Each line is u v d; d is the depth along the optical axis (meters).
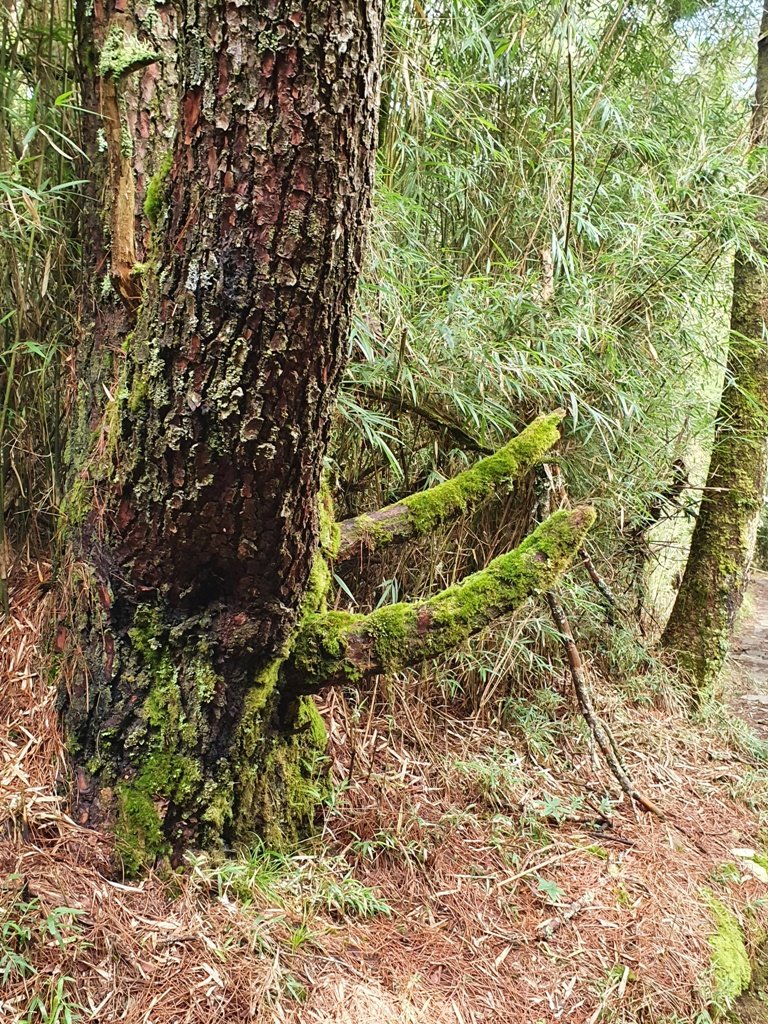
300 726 1.87
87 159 1.64
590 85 2.95
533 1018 1.65
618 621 3.51
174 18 1.60
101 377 1.64
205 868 1.61
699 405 3.44
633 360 2.96
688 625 3.94
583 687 2.71
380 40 1.11
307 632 1.71
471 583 1.82
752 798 2.97
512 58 2.86
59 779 1.67
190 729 1.59
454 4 2.46
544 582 1.82
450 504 2.04
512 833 2.29
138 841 1.57
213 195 1.11
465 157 2.75
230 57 1.03
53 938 1.35
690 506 4.01
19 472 1.96
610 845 2.39
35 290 1.85
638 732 3.21
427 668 2.67
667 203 3.07
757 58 3.96
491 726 2.83
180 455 1.33
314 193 1.10
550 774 2.70
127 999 1.33
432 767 2.47
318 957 1.55
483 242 2.88
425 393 2.35
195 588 1.54
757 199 3.10
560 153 2.85
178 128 1.12
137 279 1.48
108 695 1.59
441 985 1.64
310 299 1.17
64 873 1.48
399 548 2.60
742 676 4.59
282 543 1.45
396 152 2.51
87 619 1.61
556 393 2.54
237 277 1.15
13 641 1.88
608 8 3.17
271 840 1.78
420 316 2.27
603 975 1.83
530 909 2.01
